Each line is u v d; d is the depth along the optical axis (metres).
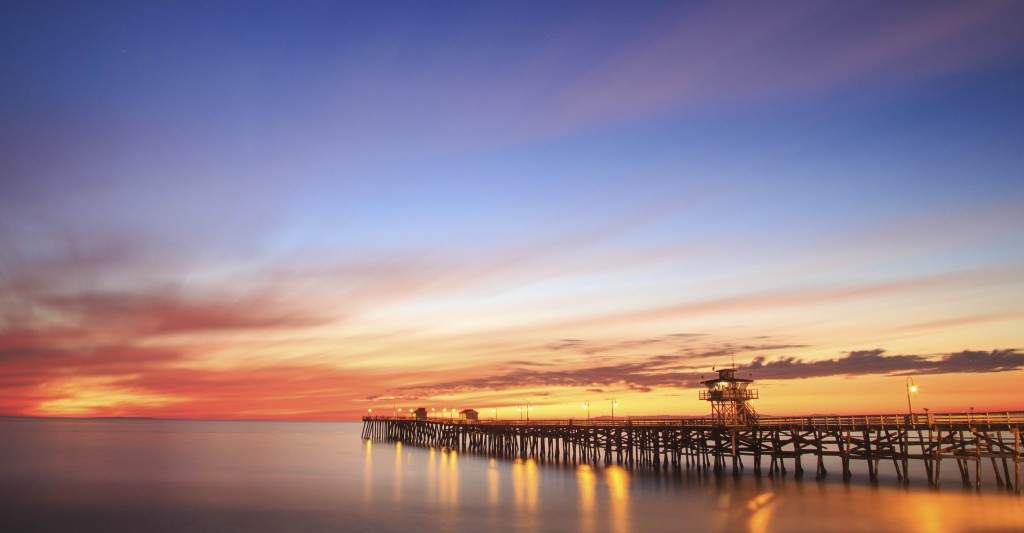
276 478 73.88
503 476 70.25
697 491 54.69
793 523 41.91
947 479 60.94
